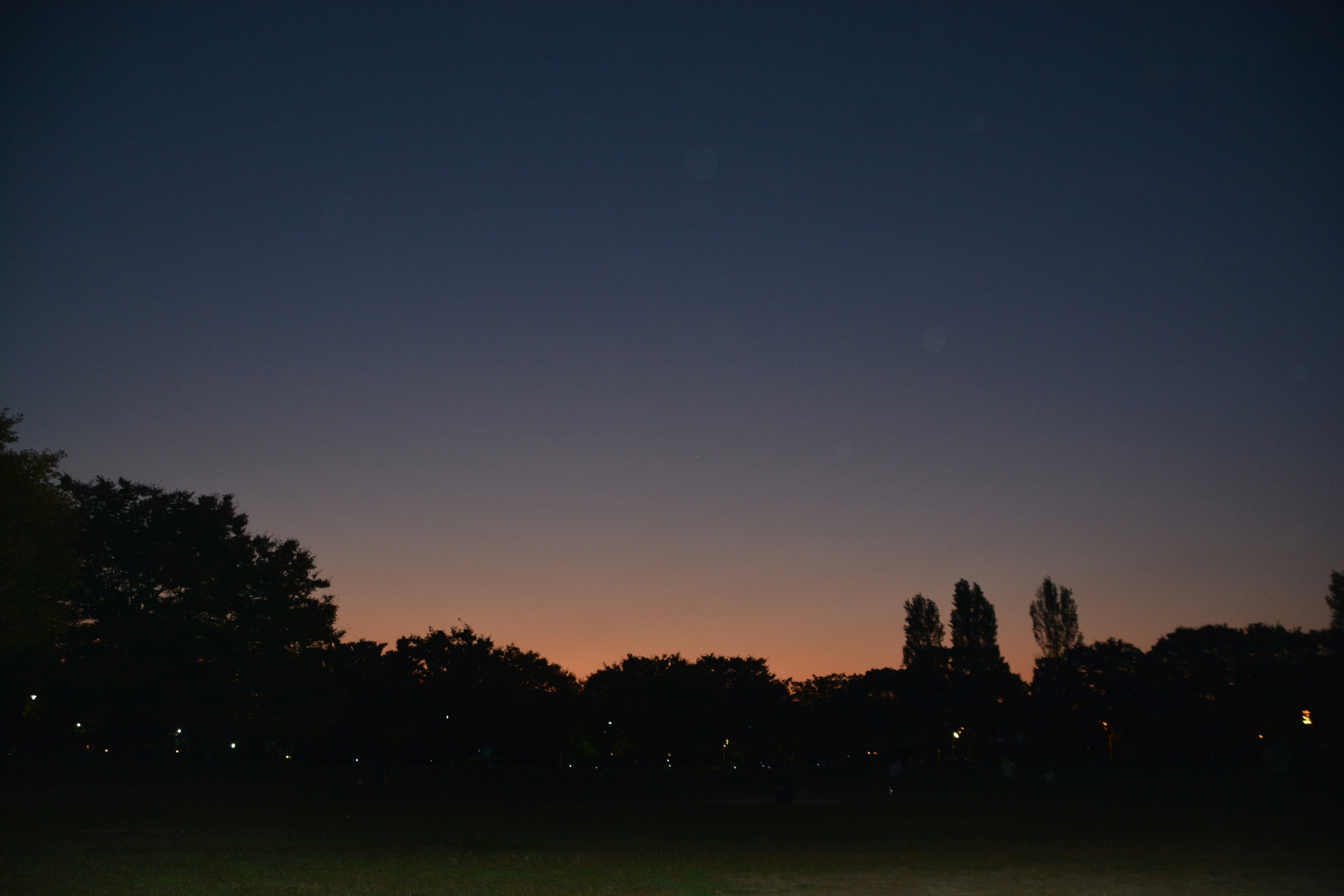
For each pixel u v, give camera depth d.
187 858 23.19
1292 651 96.25
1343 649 89.19
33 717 66.00
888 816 44.16
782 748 142.00
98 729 68.81
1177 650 102.62
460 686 104.00
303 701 69.62
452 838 30.70
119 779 65.56
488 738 105.69
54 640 58.16
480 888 19.08
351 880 19.88
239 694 64.44
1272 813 42.84
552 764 147.62
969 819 41.44
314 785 69.75
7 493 34.19
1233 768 81.94
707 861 24.55
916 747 129.00
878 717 123.69
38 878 19.12
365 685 103.62
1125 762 101.25
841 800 59.12
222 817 37.53
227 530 68.38
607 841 30.33
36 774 69.00
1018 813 45.22
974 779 90.31
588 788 77.44
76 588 60.16
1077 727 108.19
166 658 61.97
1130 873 22.17
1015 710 118.31
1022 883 20.58
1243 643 99.50
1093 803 52.97
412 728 102.12
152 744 95.44
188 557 62.56
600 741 143.00
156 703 60.78
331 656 77.50
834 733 130.38
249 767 86.88
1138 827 35.44
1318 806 47.06
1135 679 103.38
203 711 62.81
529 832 33.59
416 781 80.94
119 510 65.06
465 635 110.06
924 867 23.48
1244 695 93.81
